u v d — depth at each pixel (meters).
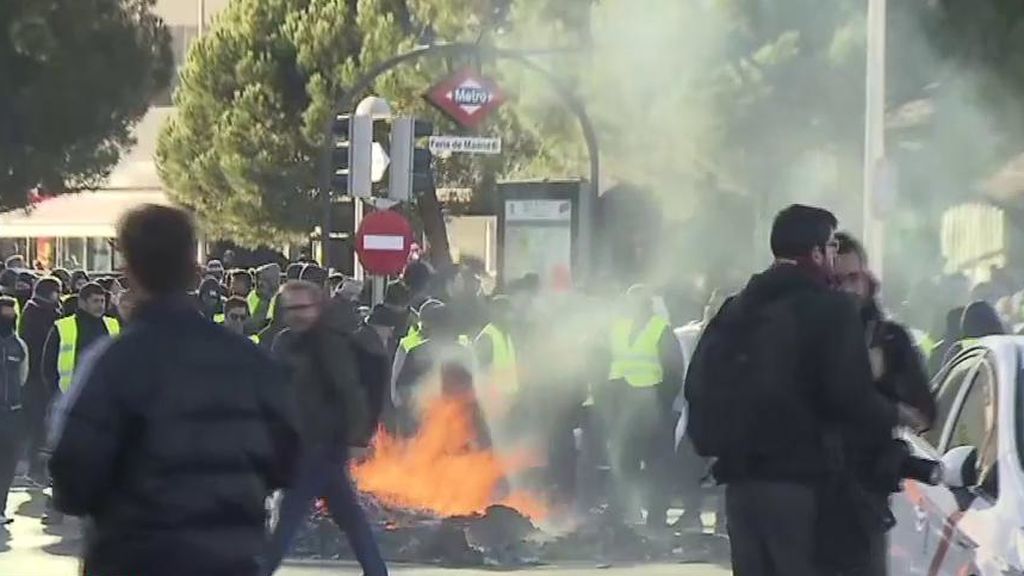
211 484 17.06
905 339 26.84
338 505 36.75
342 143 70.50
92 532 17.19
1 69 146.75
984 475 25.06
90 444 16.70
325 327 36.38
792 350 22.38
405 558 46.22
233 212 166.75
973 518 24.14
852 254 28.06
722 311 23.42
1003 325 39.94
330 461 36.22
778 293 22.84
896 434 26.78
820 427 22.48
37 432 61.88
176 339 17.31
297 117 165.25
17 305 64.69
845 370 22.12
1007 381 26.14
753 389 22.48
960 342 36.66
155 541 16.86
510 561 46.03
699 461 51.81
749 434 22.53
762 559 22.94
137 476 16.92
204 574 16.95
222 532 17.12
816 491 22.44
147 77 161.25
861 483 22.84
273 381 17.81
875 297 28.62
